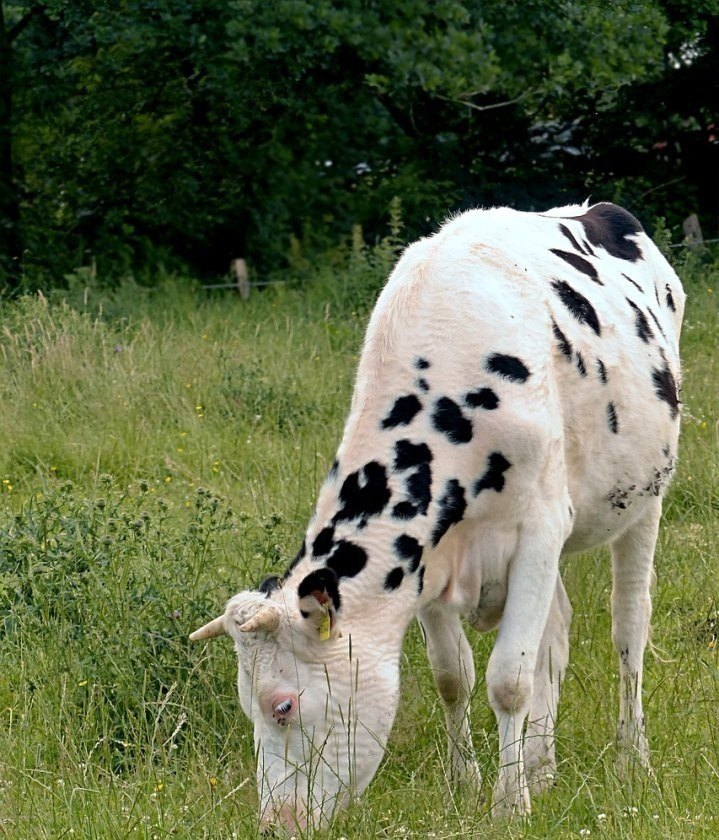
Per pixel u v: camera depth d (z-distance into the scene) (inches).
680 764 224.1
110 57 713.6
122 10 668.7
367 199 748.0
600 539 250.5
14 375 456.4
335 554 202.2
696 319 530.9
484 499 212.4
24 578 268.1
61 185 753.6
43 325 497.7
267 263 753.0
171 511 337.7
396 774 226.2
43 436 407.5
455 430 209.6
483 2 653.9
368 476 207.0
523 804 213.6
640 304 254.1
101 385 442.0
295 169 755.4
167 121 752.3
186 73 731.4
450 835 191.3
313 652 191.9
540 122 777.6
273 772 191.9
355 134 753.0
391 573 203.5
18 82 725.3
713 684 249.8
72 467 390.9
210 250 760.3
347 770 194.9
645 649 280.8
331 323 543.2
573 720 249.9
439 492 207.8
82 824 198.2
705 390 425.1
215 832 194.5
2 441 404.8
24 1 700.0
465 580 217.0
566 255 245.6
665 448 251.8
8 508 344.5
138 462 384.8
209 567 276.4
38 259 719.7
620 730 241.4
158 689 244.1
